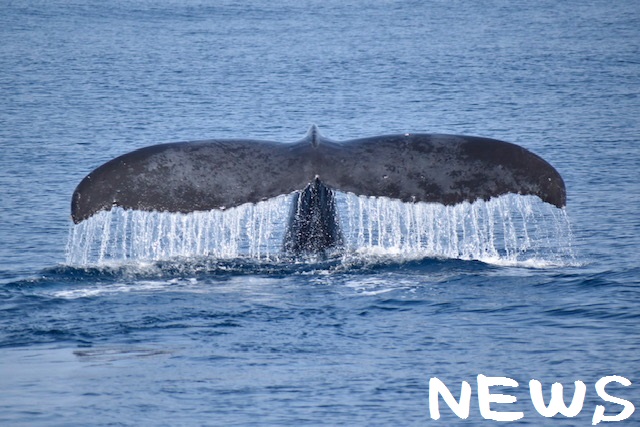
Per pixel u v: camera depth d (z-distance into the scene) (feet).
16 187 304.30
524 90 538.47
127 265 196.44
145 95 524.11
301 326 163.53
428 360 147.95
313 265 194.18
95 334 160.97
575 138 390.01
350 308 172.04
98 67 649.20
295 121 440.04
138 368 144.87
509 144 176.24
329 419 126.11
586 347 153.28
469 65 654.94
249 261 196.34
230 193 172.04
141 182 169.99
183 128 420.36
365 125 428.15
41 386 137.90
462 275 191.21
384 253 199.82
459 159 175.52
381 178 174.40
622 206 279.28
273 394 134.51
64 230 254.47
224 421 125.18
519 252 225.56
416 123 431.84
